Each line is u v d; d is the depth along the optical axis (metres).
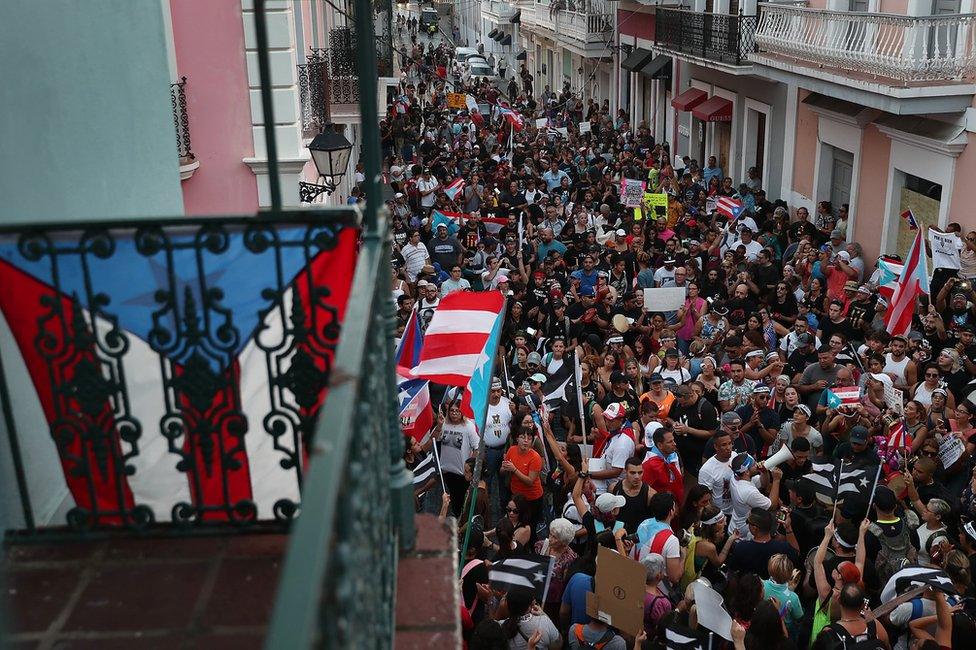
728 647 6.44
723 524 7.71
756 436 9.88
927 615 6.63
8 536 3.71
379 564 2.76
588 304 13.24
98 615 3.31
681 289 12.84
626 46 37.81
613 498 7.93
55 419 3.67
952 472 8.93
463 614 6.76
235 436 3.69
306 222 3.59
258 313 3.63
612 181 22.34
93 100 5.25
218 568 3.53
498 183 22.83
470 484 9.06
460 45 84.00
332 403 1.94
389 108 36.66
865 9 19.30
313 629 1.45
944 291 12.92
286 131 13.24
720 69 23.44
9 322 3.60
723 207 18.38
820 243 17.92
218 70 12.97
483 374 8.59
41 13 4.64
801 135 22.36
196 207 13.31
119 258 3.64
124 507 3.72
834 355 10.85
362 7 3.52
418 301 13.27
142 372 3.77
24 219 4.25
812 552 7.44
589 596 6.66
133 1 5.88
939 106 15.57
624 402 10.11
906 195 18.02
